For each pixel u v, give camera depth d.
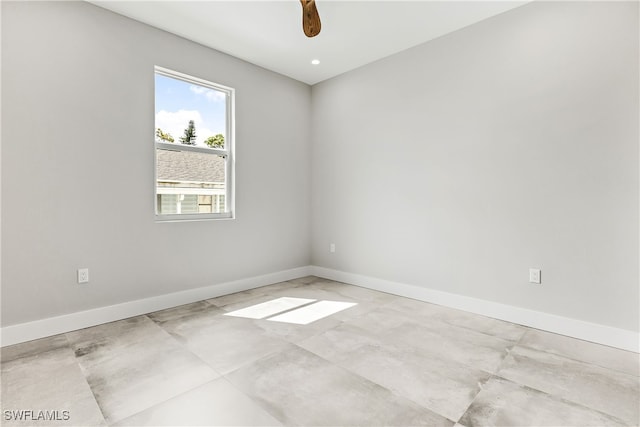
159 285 3.07
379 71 3.72
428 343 2.36
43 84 2.42
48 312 2.46
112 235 2.77
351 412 1.58
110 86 2.74
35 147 2.39
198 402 1.65
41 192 2.42
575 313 2.49
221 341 2.38
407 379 1.88
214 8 2.71
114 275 2.79
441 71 3.21
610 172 2.33
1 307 2.28
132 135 2.87
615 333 2.31
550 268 2.60
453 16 2.84
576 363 2.07
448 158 3.18
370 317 2.89
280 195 4.17
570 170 2.50
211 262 3.48
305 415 1.55
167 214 3.20
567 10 2.48
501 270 2.86
